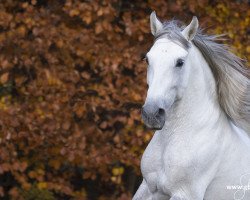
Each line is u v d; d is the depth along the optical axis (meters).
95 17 12.66
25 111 12.49
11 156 12.44
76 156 12.49
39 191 13.15
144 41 13.02
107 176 13.03
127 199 13.05
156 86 7.47
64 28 12.61
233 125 8.52
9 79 13.03
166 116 7.59
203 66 8.11
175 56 7.57
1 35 12.59
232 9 13.16
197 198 7.95
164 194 8.09
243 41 13.16
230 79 8.27
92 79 13.06
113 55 12.50
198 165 7.93
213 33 12.76
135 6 13.61
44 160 13.32
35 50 12.48
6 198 14.19
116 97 12.44
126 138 12.69
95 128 12.75
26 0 13.63
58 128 12.30
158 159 8.06
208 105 8.14
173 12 13.07
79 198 13.38
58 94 12.50
